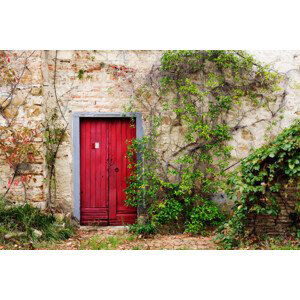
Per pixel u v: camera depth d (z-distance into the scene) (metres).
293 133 5.82
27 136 6.78
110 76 7.33
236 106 7.54
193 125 7.23
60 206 7.28
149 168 7.28
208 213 7.07
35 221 6.39
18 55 6.77
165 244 6.19
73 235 6.65
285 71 7.59
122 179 7.52
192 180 7.28
